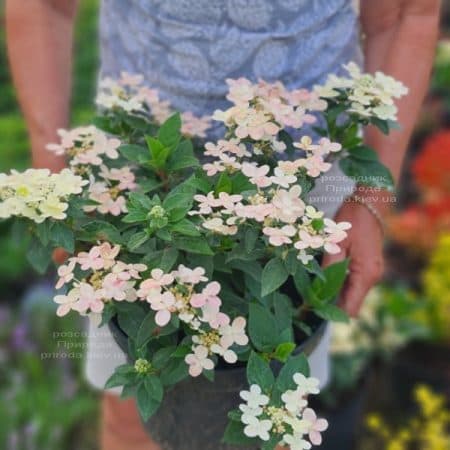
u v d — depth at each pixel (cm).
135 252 86
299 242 81
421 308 183
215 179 91
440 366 197
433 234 216
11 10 113
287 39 103
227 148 91
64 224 87
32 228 90
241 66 104
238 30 102
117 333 92
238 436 82
